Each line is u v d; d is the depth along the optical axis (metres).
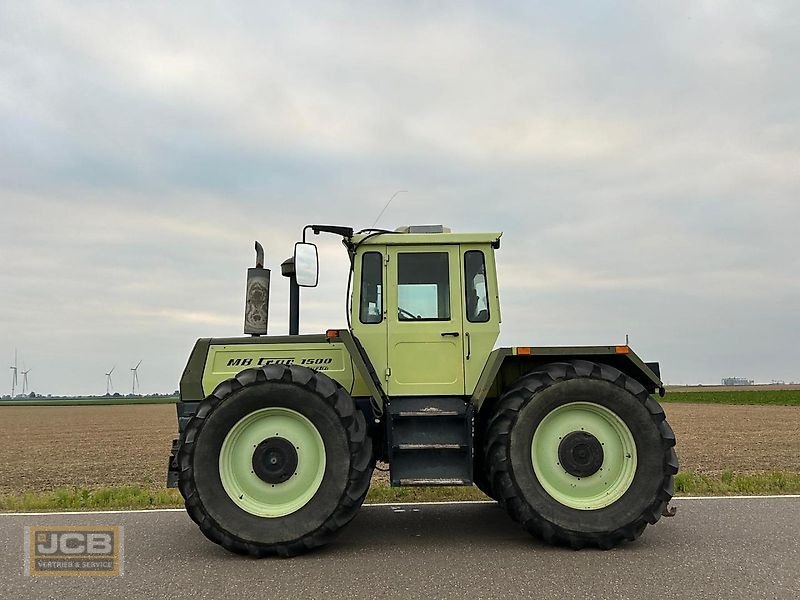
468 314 5.88
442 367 5.81
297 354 6.04
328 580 4.39
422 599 3.97
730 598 3.92
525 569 4.58
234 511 5.11
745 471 10.77
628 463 5.35
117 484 11.08
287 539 5.00
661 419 5.36
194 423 5.25
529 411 5.33
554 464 5.42
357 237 5.94
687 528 5.75
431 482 5.23
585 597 3.96
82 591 4.22
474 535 5.70
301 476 5.30
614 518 5.15
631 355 5.59
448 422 5.46
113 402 107.88
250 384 5.29
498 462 5.29
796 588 4.09
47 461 15.76
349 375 5.96
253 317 6.21
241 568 4.73
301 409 5.26
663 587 4.14
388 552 5.12
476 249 5.97
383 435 5.91
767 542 5.24
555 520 5.15
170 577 4.52
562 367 5.47
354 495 5.11
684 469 11.16
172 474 5.71
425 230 6.11
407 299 5.91
